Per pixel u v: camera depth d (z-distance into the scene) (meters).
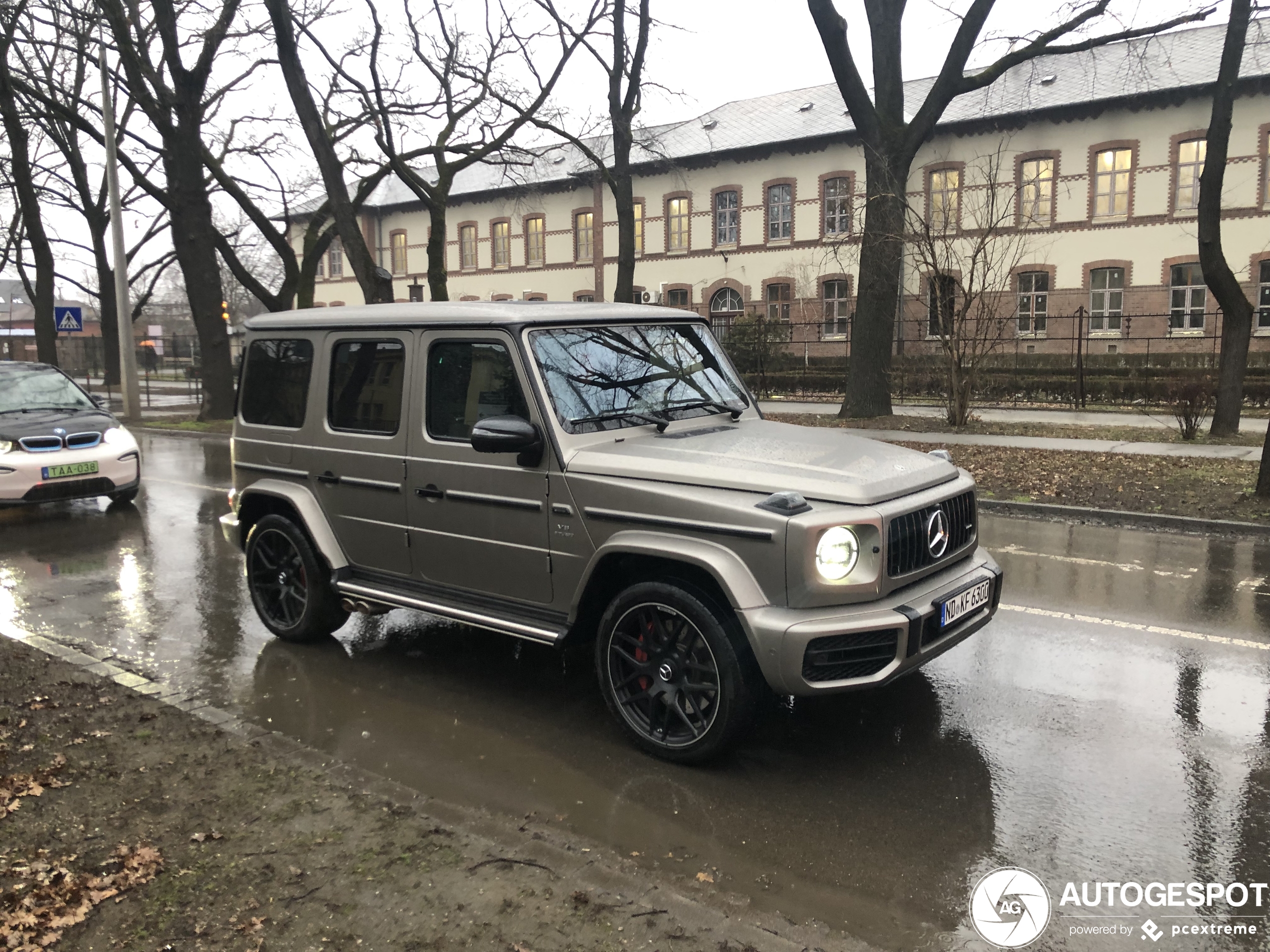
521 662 5.48
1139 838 3.41
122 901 2.92
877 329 17.59
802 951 2.71
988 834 3.45
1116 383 20.80
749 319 30.22
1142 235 30.05
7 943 2.72
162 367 50.09
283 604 5.81
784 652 3.54
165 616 6.56
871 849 3.36
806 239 36.28
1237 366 14.00
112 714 4.53
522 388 4.31
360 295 50.66
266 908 2.88
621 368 4.66
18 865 3.13
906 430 15.98
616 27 20.03
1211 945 2.82
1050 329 31.88
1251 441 13.83
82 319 25.61
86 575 7.83
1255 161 28.22
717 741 3.87
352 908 2.87
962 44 16.03
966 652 5.42
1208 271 13.82
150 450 17.12
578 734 4.43
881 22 16.77
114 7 19.66
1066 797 3.72
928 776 3.92
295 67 16.39
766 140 36.56
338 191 16.98
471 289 46.78
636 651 4.20
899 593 3.85
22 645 5.75
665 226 40.00
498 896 2.93
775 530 3.60
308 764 3.98
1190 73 28.64
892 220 16.75
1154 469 11.17
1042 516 9.62
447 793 3.84
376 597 5.04
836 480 3.78
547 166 42.84
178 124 20.31
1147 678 4.97
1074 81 31.02
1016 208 31.16
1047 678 4.98
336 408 5.26
